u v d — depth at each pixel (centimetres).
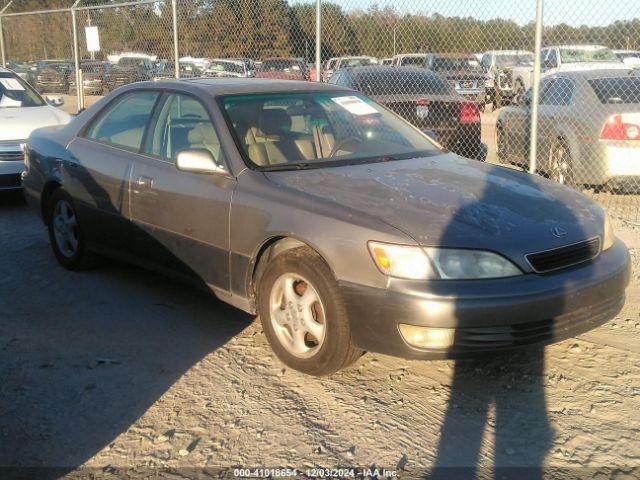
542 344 367
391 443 334
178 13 1107
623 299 411
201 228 451
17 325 480
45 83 1970
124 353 434
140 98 541
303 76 1058
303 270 383
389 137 508
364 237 362
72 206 575
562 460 320
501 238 363
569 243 380
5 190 858
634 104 783
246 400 376
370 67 996
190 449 330
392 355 360
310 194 400
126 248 528
